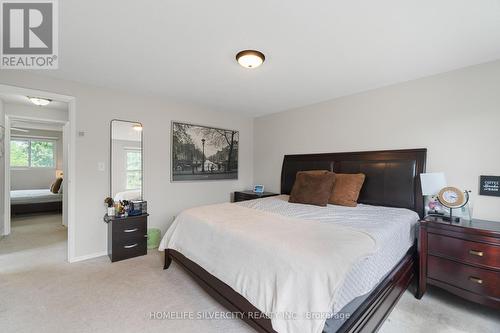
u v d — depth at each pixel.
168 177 3.56
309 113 3.72
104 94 2.97
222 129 4.23
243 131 4.59
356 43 1.88
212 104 3.77
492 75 2.15
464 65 2.27
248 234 1.64
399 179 2.65
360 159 3.03
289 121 4.03
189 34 1.77
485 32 1.70
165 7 1.46
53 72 2.49
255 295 1.40
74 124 2.75
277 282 1.29
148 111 3.35
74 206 2.74
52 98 2.64
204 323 1.68
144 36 1.80
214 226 1.92
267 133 4.44
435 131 2.49
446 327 1.67
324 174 2.91
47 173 6.73
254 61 2.07
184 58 2.17
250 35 1.78
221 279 1.70
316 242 1.45
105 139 2.97
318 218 2.12
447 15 1.51
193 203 3.86
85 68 2.39
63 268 2.55
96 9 1.48
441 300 2.03
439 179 2.26
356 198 2.77
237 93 3.19
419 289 2.05
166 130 3.53
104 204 2.96
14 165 6.33
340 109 3.31
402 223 2.06
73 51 2.04
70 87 2.72
